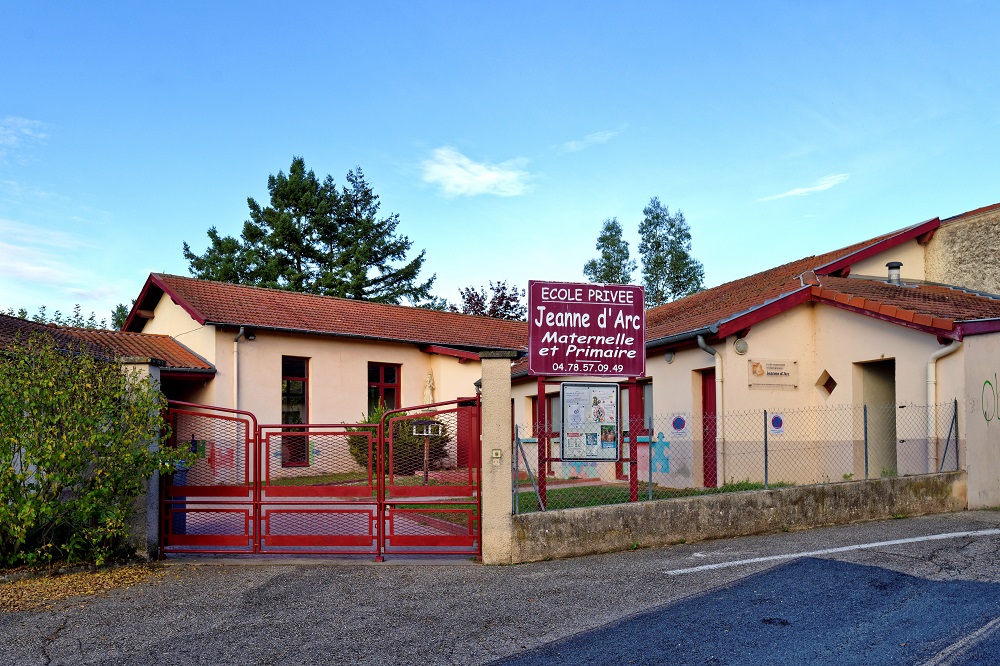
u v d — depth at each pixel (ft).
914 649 16.80
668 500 29.68
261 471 29.45
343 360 69.56
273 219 123.65
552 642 18.30
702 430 43.04
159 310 70.38
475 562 27.45
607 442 30.91
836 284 44.68
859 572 23.50
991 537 28.12
